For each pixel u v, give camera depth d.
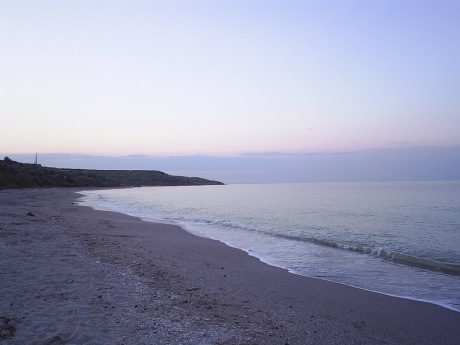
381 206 40.81
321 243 16.98
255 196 67.12
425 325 7.11
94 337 5.07
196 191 97.06
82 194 59.91
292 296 8.65
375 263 12.91
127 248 12.91
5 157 70.62
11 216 18.55
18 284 7.30
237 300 7.79
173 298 7.31
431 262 12.98
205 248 15.02
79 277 8.18
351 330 6.59
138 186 141.62
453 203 44.75
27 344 4.75
